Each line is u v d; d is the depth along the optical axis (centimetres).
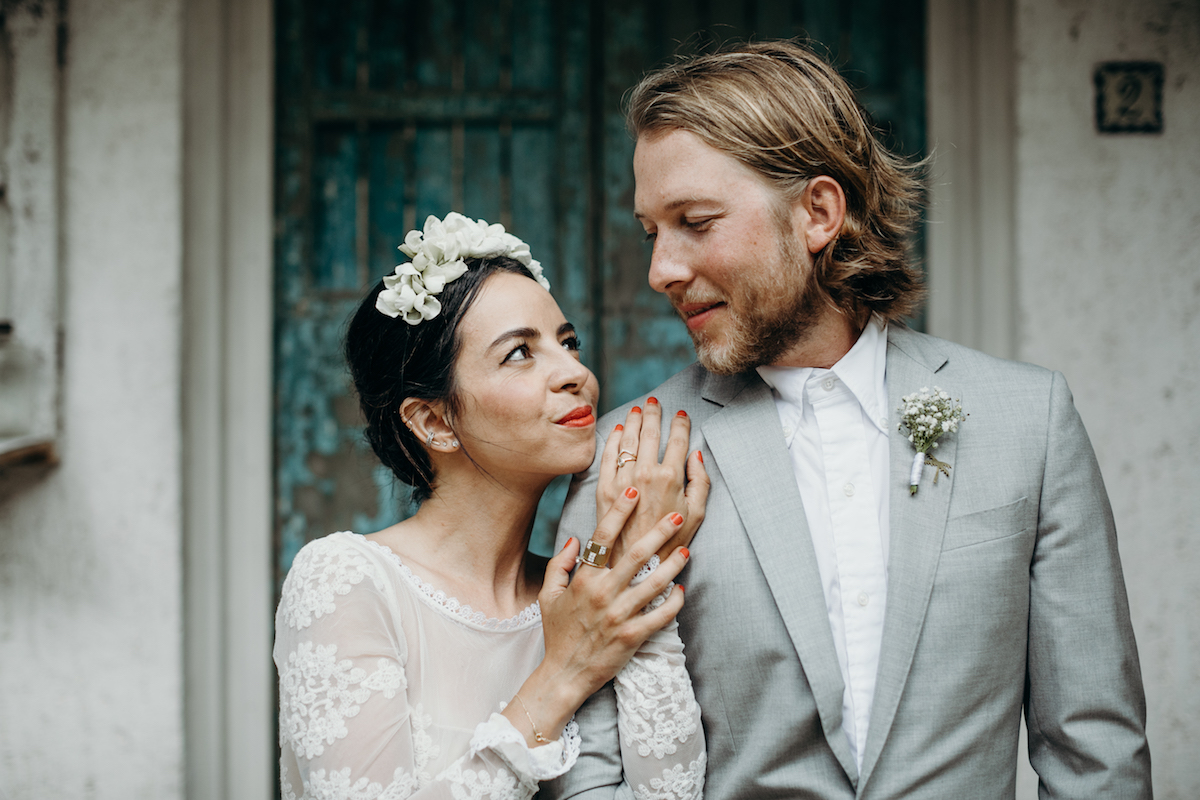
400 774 112
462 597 129
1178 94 214
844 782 109
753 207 112
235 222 226
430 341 124
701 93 113
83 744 211
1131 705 111
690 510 117
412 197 233
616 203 232
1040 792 115
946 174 226
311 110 231
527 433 121
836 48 233
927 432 113
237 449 226
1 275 207
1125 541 213
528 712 114
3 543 210
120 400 212
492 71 233
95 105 211
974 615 110
